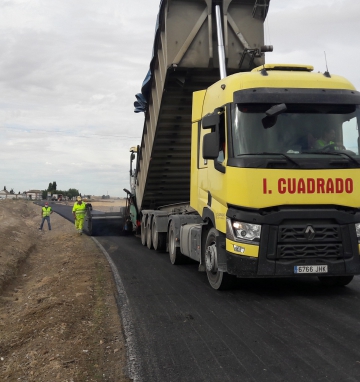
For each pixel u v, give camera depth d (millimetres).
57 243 18344
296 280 8570
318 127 6785
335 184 6492
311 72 7422
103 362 4688
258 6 9695
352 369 4234
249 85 6934
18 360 4945
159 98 10688
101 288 8242
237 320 5883
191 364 4492
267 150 6625
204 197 8266
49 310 6680
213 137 7055
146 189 14289
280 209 6504
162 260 11820
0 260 11914
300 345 4883
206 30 9680
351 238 6555
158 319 6055
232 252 6676
